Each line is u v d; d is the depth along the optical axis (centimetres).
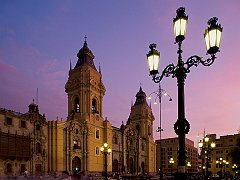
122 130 11281
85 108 9269
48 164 7631
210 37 1130
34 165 7150
